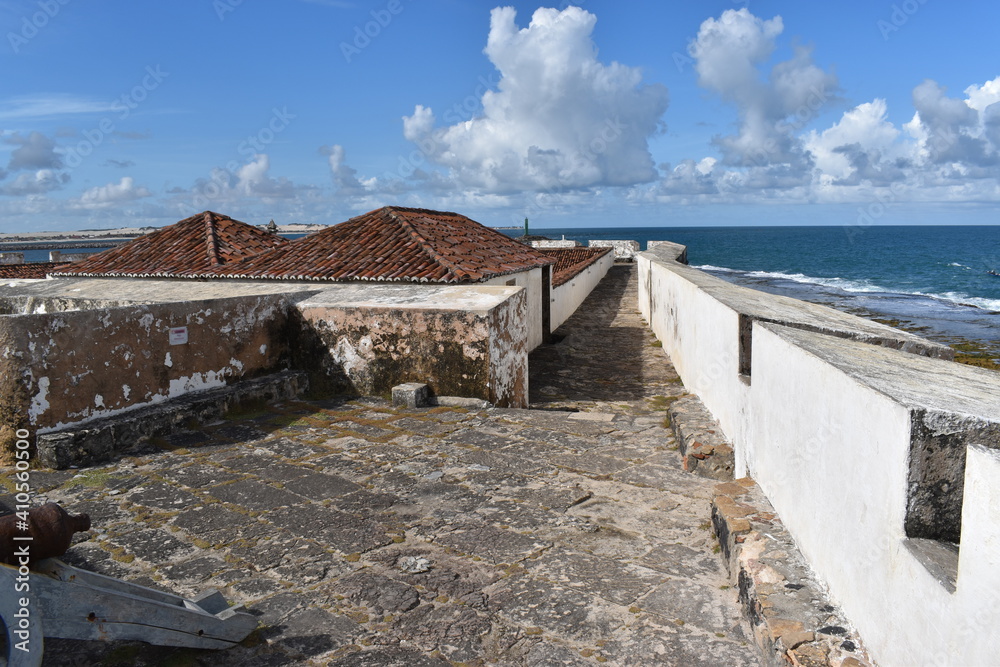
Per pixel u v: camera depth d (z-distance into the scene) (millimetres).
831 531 2688
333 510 4188
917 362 3160
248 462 5047
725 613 3023
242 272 10000
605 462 5043
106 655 2738
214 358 6426
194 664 2701
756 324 4066
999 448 1850
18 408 4891
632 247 38500
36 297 8391
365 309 6961
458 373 6707
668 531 3900
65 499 4359
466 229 12617
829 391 2719
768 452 3721
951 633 1741
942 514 2033
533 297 11859
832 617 2549
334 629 2949
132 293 8383
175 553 3639
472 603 3148
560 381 9180
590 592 3236
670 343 10422
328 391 7234
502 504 4281
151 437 5555
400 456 5172
